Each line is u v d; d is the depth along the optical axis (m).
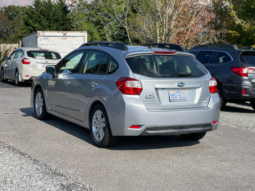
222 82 9.25
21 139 5.44
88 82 5.37
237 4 24.09
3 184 3.53
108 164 4.32
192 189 3.56
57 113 6.50
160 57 5.01
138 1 22.72
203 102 5.07
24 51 14.84
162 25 20.53
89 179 3.76
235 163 4.56
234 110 10.00
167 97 4.80
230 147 5.44
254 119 8.35
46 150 4.86
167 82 4.77
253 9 23.33
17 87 14.70
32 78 14.52
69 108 5.98
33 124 6.70
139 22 22.50
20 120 7.07
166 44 6.14
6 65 16.61
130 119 4.59
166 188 3.57
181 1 20.27
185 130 4.88
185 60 5.23
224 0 24.41
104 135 4.95
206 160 4.66
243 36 23.86
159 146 5.36
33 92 7.44
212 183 3.77
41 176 3.79
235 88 8.98
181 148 5.29
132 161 4.49
